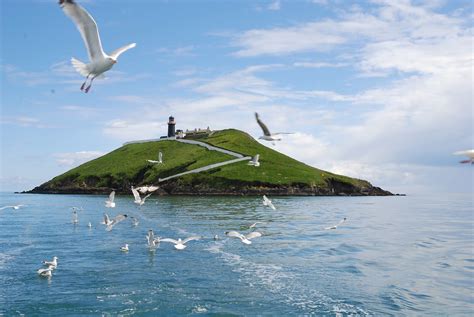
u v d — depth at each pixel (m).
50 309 28.38
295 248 49.12
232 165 189.75
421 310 28.45
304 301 30.03
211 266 39.94
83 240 54.66
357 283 34.47
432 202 173.38
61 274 36.88
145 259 42.78
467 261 42.91
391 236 60.50
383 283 34.50
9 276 36.12
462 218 92.62
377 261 42.56
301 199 154.62
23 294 31.36
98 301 29.94
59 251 46.91
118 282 34.50
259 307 28.84
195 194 170.38
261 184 175.00
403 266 40.47
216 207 112.69
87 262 41.44
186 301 30.02
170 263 41.06
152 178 185.62
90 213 95.81
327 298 30.70
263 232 62.97
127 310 28.27
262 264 40.78
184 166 192.62
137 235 59.41
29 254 45.28
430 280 35.50
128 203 129.62
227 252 46.41
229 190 171.38
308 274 37.22
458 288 33.25
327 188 185.88
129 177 193.00
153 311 28.11
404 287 33.47
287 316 27.23
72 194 194.62
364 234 62.22
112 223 41.41
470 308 28.86
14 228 67.00
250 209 106.69
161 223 74.94
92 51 15.13
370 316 27.27
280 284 34.06
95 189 192.75
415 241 55.84
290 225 72.69
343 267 39.78
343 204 133.12
